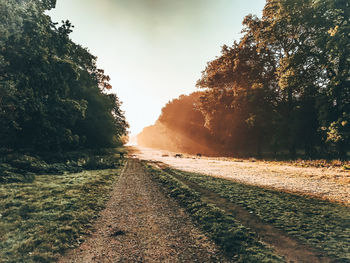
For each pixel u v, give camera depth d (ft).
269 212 22.65
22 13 43.37
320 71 79.20
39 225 18.90
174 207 26.12
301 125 94.73
